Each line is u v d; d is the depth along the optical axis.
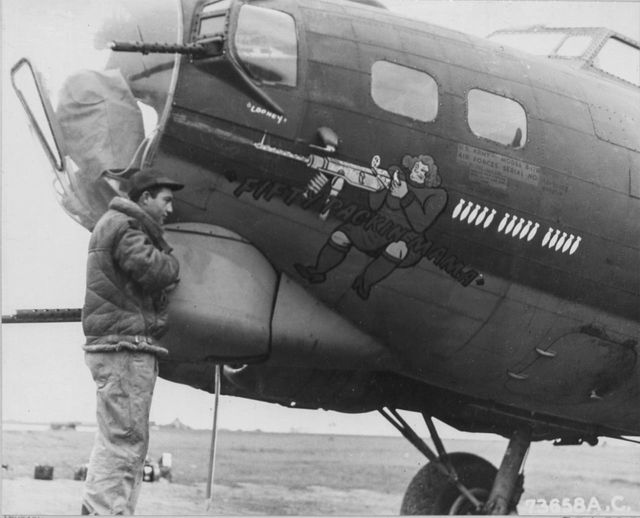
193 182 6.93
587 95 8.55
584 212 8.11
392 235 7.40
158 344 7.08
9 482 9.83
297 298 7.55
